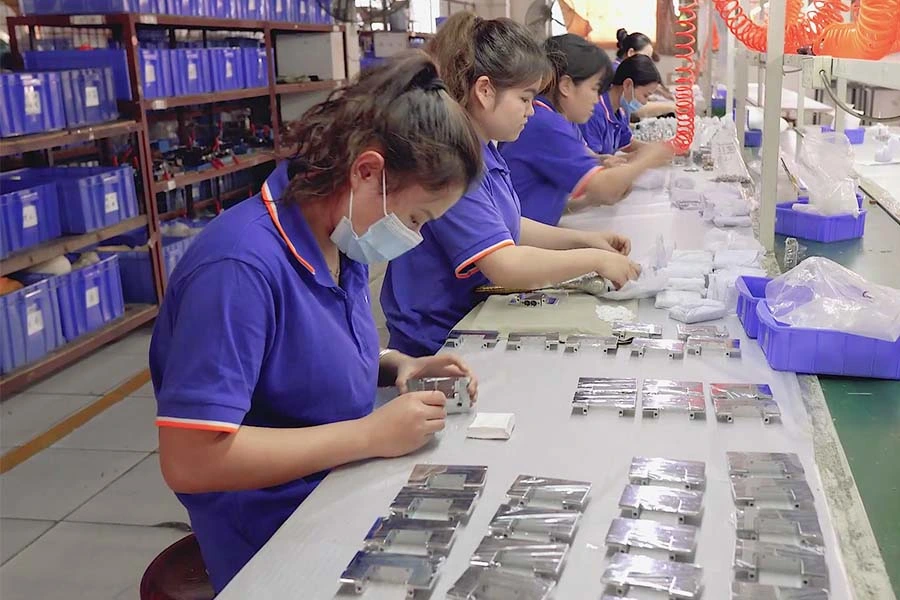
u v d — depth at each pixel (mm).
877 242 2242
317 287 1103
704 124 4305
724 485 998
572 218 2693
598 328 1576
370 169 999
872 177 3068
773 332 1357
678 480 996
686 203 2822
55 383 3508
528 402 1271
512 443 1134
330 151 1014
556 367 1412
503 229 1686
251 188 5898
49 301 3492
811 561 825
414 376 1365
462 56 1622
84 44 4633
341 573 862
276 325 1061
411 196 1020
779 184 2650
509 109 1657
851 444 1124
